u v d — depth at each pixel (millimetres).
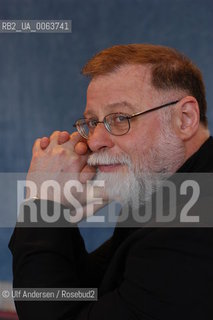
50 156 2152
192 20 3506
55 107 3873
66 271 1782
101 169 1963
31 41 3881
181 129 1888
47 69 3869
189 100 1871
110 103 1876
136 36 3641
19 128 3943
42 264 1761
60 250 1802
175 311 1568
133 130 1863
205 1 3479
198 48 3494
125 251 1763
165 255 1593
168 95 1870
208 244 1567
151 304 1589
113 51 1951
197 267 1562
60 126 3869
